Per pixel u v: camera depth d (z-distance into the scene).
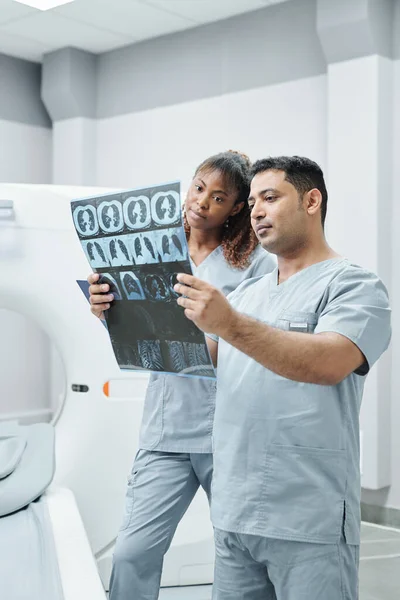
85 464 2.55
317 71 3.96
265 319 1.42
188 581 2.54
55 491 2.28
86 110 5.07
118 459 2.58
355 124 3.66
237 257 1.92
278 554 1.34
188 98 4.59
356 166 3.65
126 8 4.18
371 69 3.59
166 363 1.52
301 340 1.23
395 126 3.66
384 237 3.62
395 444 3.66
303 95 4.03
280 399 1.34
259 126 4.24
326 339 1.25
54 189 2.61
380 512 3.68
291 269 1.44
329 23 3.66
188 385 1.87
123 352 1.59
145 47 4.81
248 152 4.31
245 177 1.83
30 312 2.62
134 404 2.61
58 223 2.58
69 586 1.47
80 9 4.19
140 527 1.82
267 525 1.33
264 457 1.35
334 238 3.74
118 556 1.81
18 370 5.11
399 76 3.64
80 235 1.49
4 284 2.54
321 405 1.32
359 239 3.65
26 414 5.11
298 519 1.32
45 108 5.29
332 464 1.33
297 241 1.40
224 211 1.86
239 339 1.22
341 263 1.39
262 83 4.21
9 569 1.55
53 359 5.17
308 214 1.39
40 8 4.17
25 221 2.55
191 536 2.54
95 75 5.11
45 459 2.28
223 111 4.41
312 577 1.31
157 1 4.07
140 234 1.38
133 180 4.94
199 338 1.40
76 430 2.58
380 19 3.58
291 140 4.10
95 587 1.47
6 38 4.72
